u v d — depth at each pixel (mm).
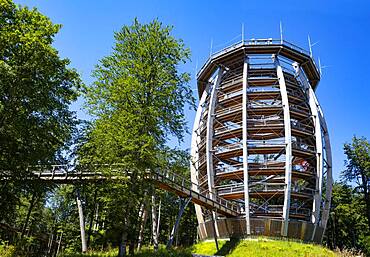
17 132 24328
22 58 24469
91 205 39750
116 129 23906
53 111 27359
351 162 63000
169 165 26203
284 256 33875
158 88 26016
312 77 55625
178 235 68812
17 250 29516
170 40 27094
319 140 46312
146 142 23781
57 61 25812
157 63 26219
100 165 25328
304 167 49594
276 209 45625
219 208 39656
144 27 27281
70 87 27031
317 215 43562
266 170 44406
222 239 43656
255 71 51750
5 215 27328
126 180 23469
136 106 24875
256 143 44531
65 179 31625
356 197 66562
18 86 24453
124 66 26062
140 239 33625
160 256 25250
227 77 54344
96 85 25672
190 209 69375
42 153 25922
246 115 45812
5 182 26562
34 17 25391
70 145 32719
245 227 42188
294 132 46875
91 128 31578
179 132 26375
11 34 23016
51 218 57656
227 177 47188
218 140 49594
